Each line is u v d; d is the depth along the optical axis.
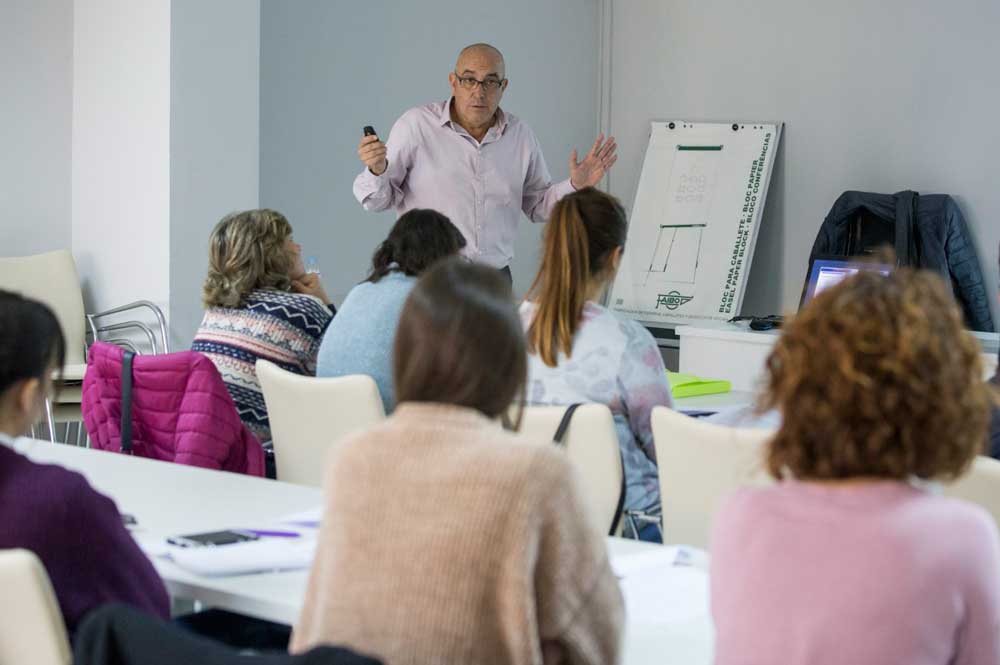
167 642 1.28
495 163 5.42
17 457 1.74
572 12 7.67
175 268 5.55
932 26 6.66
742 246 7.21
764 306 7.44
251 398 3.71
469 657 1.36
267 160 6.12
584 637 1.42
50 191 5.98
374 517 1.41
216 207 5.66
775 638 1.28
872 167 6.93
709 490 2.41
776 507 1.33
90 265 5.94
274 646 2.14
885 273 1.42
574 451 2.63
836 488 1.30
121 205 5.75
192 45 5.53
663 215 7.52
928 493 1.30
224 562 1.94
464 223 5.40
